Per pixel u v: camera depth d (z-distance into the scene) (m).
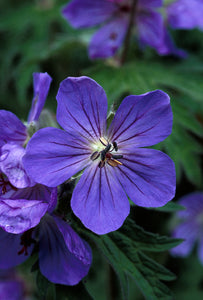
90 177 0.19
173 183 0.18
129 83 0.28
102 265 0.30
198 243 0.33
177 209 0.19
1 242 0.20
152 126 0.19
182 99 0.30
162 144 0.26
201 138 0.29
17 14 0.36
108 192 0.19
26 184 0.18
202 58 0.30
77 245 0.18
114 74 0.28
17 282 0.32
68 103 0.18
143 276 0.19
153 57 0.30
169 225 0.30
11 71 0.34
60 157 0.18
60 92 0.18
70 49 0.31
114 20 0.28
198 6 0.29
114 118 0.19
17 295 0.32
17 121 0.20
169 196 0.19
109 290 0.27
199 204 0.31
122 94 0.28
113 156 0.19
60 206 0.19
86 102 0.18
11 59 0.34
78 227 0.19
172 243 0.19
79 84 0.18
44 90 0.19
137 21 0.28
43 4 0.36
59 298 0.19
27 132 0.20
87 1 0.28
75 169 0.19
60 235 0.19
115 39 0.29
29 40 0.35
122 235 0.19
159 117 0.18
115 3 0.28
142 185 0.19
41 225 0.19
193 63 0.29
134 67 0.29
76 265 0.19
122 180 0.19
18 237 0.20
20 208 0.18
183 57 0.30
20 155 0.19
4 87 0.34
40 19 0.35
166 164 0.19
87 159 0.19
